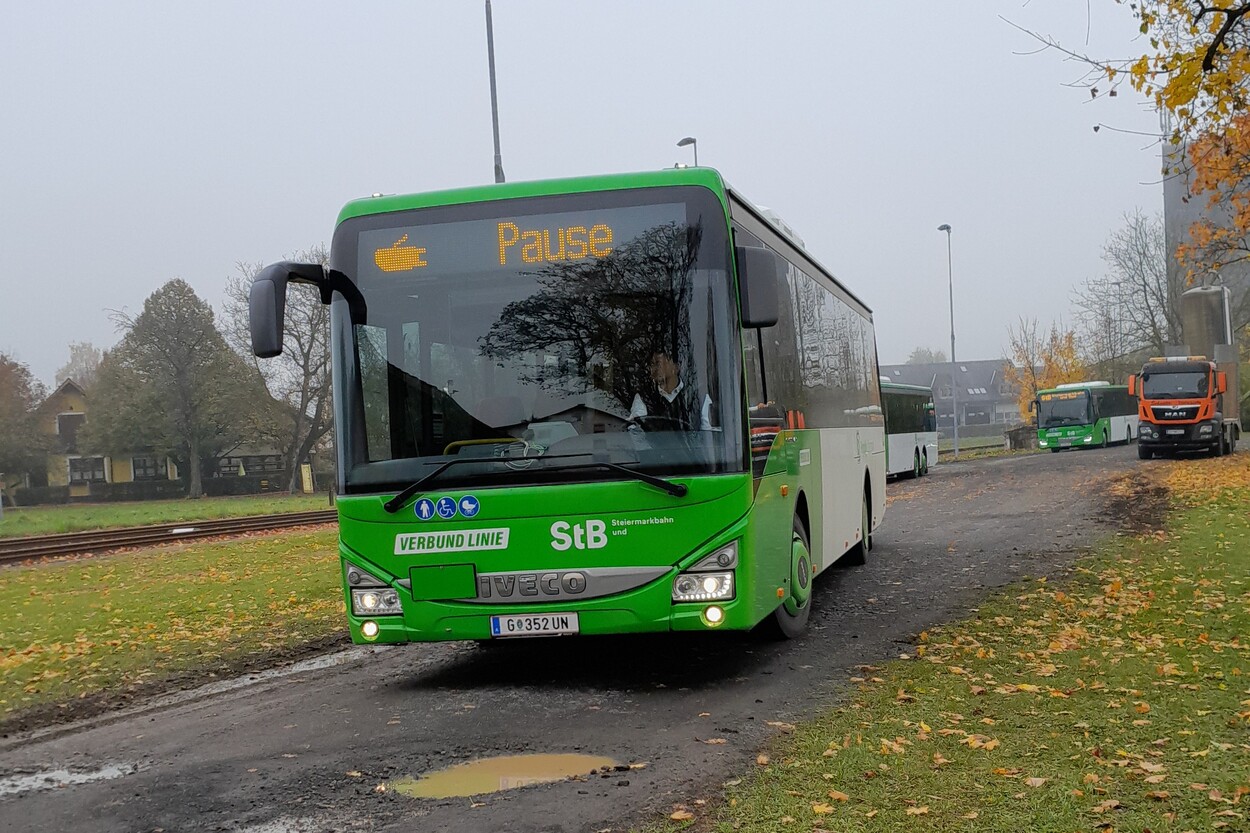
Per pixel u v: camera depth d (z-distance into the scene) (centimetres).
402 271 766
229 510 4588
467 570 734
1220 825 451
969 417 15500
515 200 763
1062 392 5638
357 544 755
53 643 1097
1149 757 548
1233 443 4241
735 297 745
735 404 730
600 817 493
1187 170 1916
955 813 478
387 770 588
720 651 898
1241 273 4797
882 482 1658
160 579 1680
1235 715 619
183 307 7100
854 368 1370
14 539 2827
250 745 660
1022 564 1378
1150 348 6138
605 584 720
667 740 624
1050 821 463
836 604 1134
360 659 973
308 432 7162
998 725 622
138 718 768
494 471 732
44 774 622
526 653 942
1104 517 1934
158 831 504
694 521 717
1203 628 893
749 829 469
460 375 750
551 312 748
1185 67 1282
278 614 1238
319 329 6694
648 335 737
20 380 7444
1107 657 796
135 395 7081
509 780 559
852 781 528
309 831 493
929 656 833
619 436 727
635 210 752
